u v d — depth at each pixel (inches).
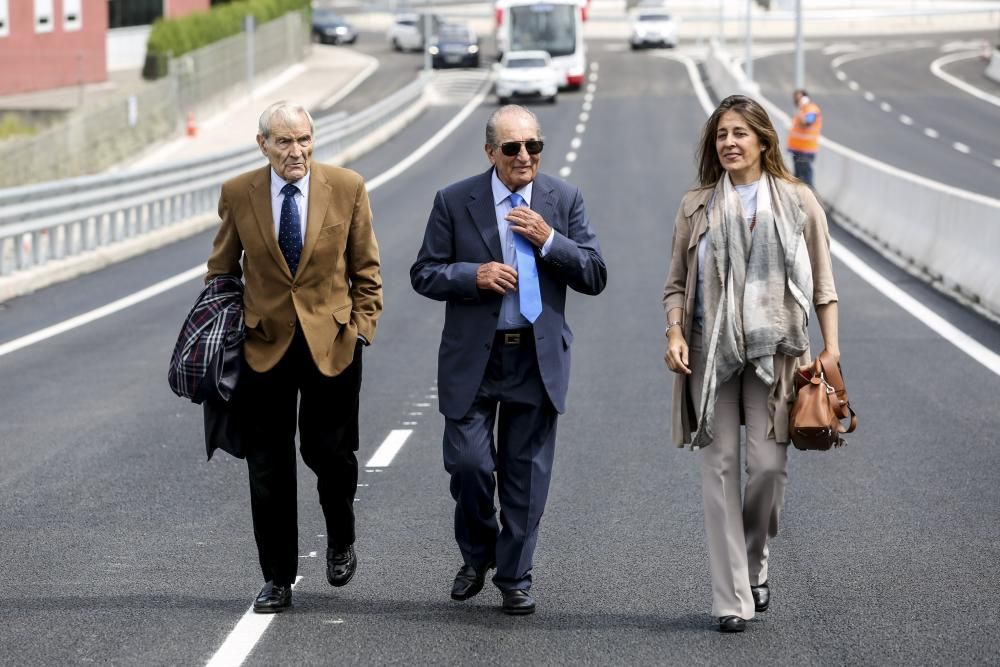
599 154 2613.2
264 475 419.8
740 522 407.5
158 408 754.2
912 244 1288.1
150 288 1230.9
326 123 2454.5
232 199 414.0
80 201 1348.4
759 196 412.2
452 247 423.8
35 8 3292.3
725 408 409.4
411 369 856.3
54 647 393.1
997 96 3934.5
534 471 421.4
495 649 389.1
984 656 377.4
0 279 1187.9
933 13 6929.1
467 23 6806.1
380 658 382.6
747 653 383.2
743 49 5605.3
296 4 4958.2
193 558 483.2
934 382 780.6
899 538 495.8
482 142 2930.6
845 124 3225.9
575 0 4050.2
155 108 2881.4
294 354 412.2
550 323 417.7
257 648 391.2
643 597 436.1
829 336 409.7
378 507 549.6
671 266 423.2
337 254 413.4
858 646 386.9
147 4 4131.4
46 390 804.6
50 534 514.9
